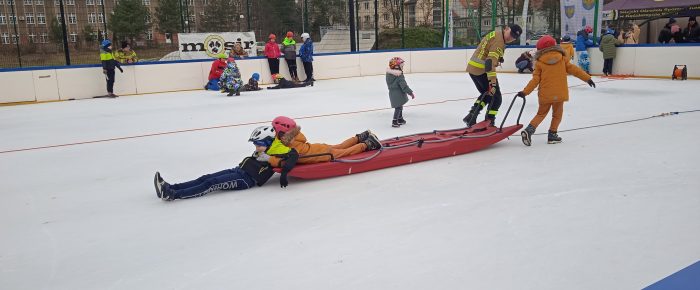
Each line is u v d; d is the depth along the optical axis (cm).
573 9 1731
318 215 394
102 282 299
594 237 333
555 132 610
